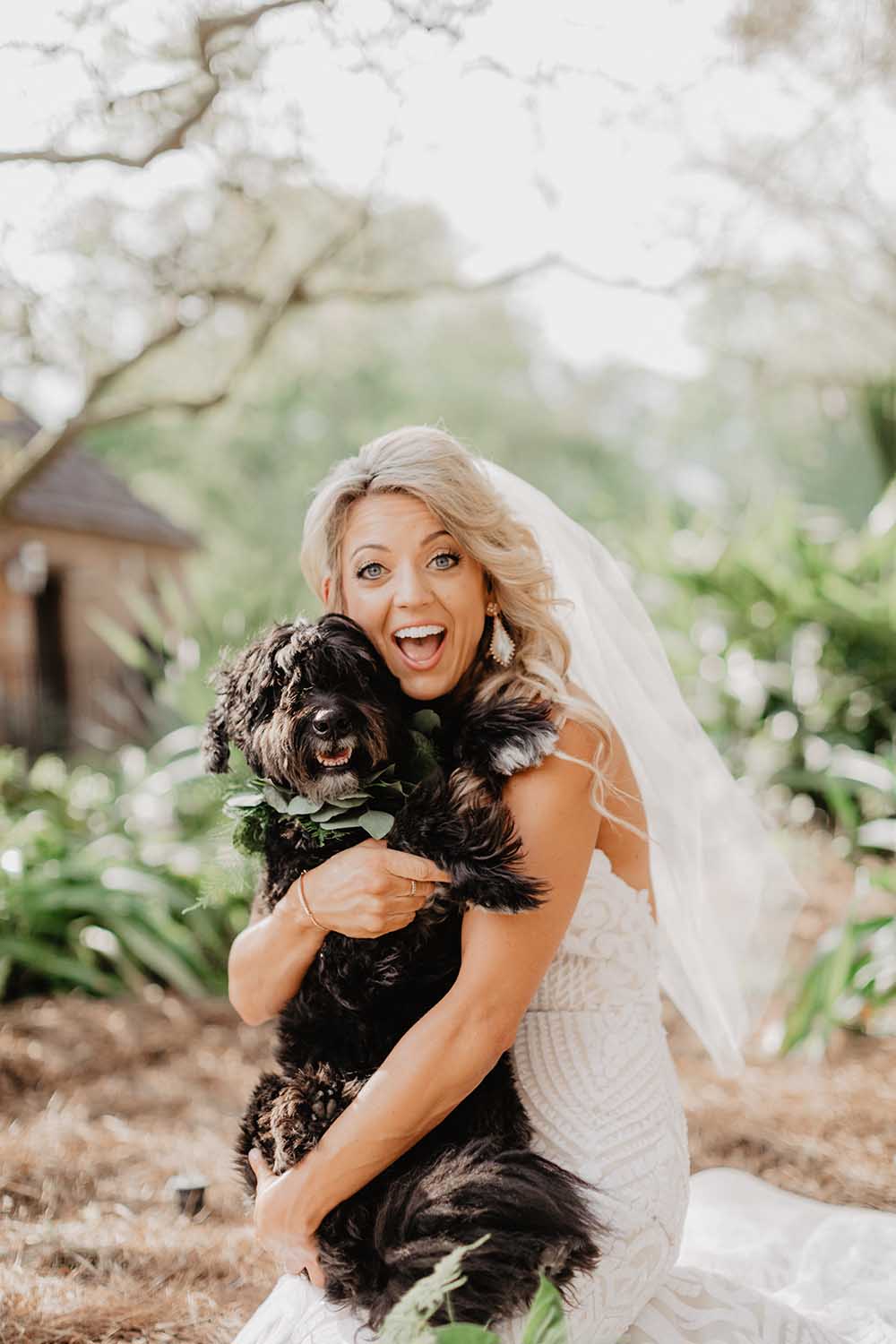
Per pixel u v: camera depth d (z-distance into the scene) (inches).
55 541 539.2
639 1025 86.4
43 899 220.1
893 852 238.5
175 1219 131.0
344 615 89.8
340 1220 74.9
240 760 94.7
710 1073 173.5
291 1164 76.2
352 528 87.4
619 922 85.7
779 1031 183.9
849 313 374.6
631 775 93.0
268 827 86.8
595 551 109.4
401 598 85.0
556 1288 71.4
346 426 1037.8
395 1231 72.6
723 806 116.1
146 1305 107.0
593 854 86.5
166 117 191.5
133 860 232.2
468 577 87.3
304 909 80.3
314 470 1001.5
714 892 117.1
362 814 81.0
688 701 286.7
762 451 1194.0
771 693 281.3
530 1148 81.1
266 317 289.6
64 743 482.3
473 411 1085.1
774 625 289.1
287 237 296.7
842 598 279.6
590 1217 73.5
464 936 78.3
